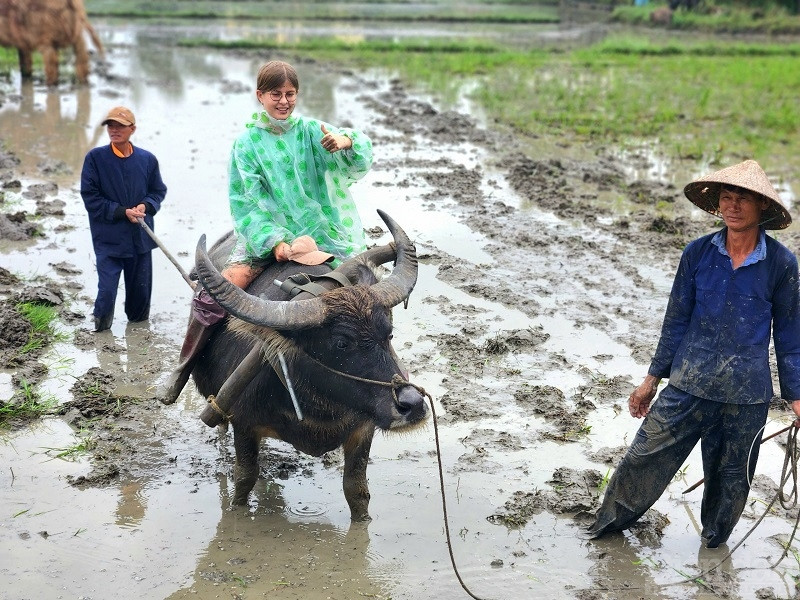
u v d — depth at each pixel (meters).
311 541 5.16
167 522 5.30
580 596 4.73
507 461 5.96
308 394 4.73
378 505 5.49
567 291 8.68
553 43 30.92
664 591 4.80
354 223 5.45
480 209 10.98
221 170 12.41
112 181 7.45
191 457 6.00
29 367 6.98
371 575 4.86
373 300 4.61
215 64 22.86
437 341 7.57
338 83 20.06
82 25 18.23
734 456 4.89
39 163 12.30
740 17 38.19
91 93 17.67
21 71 18.36
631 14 40.62
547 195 11.62
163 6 40.22
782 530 5.35
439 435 6.26
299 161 5.20
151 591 4.70
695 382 4.79
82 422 6.32
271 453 6.09
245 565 4.93
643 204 11.59
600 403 6.72
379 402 4.58
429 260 9.33
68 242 9.52
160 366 7.18
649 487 5.05
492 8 46.88
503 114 16.94
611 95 19.03
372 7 44.97
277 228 5.13
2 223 9.65
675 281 4.93
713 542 5.13
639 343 7.62
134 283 7.73
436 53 26.28
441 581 4.83
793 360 4.78
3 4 17.52
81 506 5.41
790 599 4.75
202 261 4.51
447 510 5.45
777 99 19.75
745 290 4.69
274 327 4.48
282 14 38.44
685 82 21.89
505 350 7.44
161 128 14.83
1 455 5.90
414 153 13.62
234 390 4.89
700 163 13.79
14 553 4.95
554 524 5.35
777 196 4.48
